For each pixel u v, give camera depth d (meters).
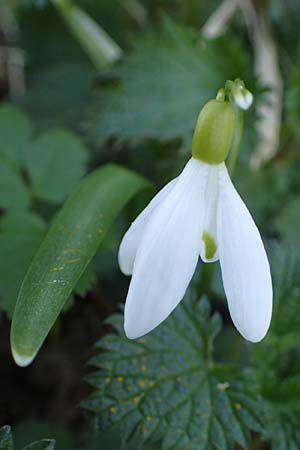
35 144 0.20
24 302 0.14
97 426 0.15
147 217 0.13
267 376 0.18
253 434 0.19
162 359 0.16
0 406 0.21
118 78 0.22
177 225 0.13
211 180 0.13
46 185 0.19
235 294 0.13
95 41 0.23
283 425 0.17
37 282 0.14
